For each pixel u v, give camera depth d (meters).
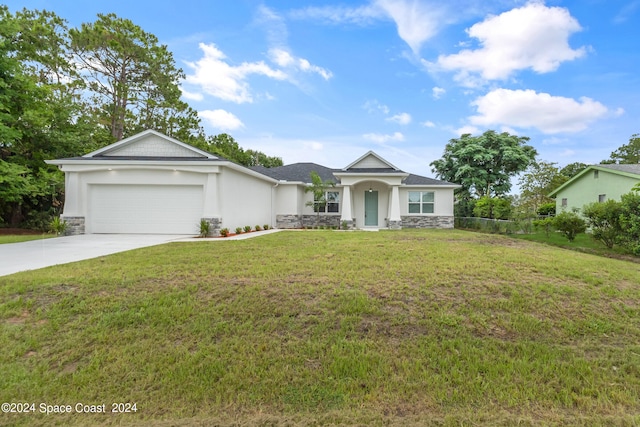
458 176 28.94
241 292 4.85
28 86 16.17
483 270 6.04
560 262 6.91
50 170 17.89
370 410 2.79
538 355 3.53
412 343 3.70
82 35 22.47
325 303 4.52
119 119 25.80
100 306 4.36
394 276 5.66
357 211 20.89
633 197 10.48
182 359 3.40
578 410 2.81
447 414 2.74
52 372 3.21
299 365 3.34
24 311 4.24
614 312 4.50
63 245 9.83
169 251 8.28
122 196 13.70
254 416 2.73
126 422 2.66
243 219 15.48
